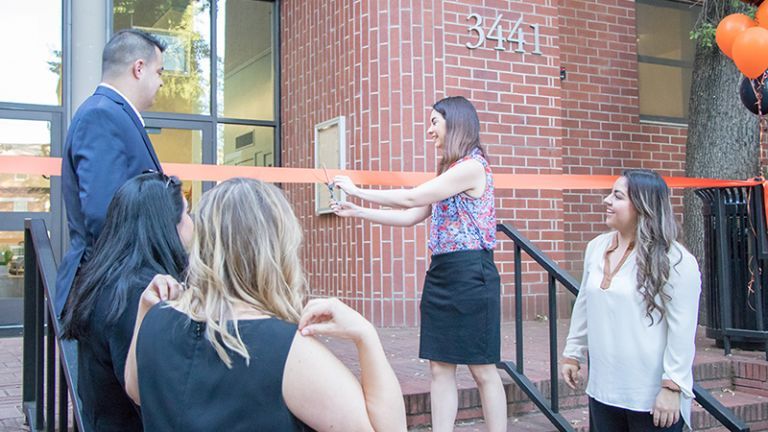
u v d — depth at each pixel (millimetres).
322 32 7707
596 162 8805
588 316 2879
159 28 8109
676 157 9328
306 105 7996
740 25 5102
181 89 8188
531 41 7543
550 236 7547
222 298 1515
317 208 7613
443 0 7113
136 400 1661
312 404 1434
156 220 2102
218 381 1449
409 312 6844
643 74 9328
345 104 7309
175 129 8125
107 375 2082
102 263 2076
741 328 5336
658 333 2688
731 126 7398
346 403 1438
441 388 3369
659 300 2639
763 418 4703
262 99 8570
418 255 6883
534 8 7574
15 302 7250
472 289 3244
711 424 4559
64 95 7484
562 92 8680
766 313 5258
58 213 7430
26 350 3682
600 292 2807
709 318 5602
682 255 2648
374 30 7020
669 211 2705
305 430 1477
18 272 7285
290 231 1623
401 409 1518
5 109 7316
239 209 1576
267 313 1529
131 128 2676
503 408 3314
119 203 2127
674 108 9500
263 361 1445
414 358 5242
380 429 1486
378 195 3291
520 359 4254
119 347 1989
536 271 7438
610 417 2816
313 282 7730
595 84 8859
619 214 2766
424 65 7000
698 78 7688
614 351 2752
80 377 2188
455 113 3367
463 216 3273
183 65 8203
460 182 3242
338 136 7297
